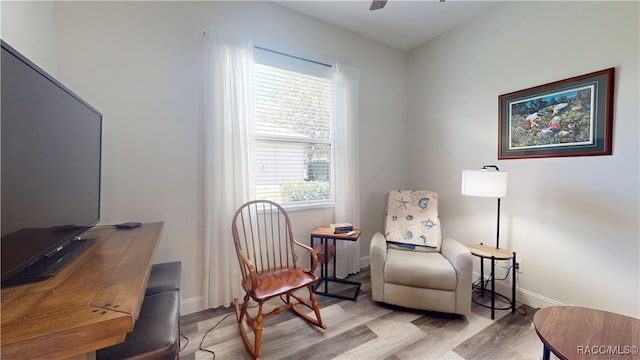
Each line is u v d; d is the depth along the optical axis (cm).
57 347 56
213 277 209
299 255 260
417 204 264
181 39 200
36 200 84
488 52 248
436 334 179
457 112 278
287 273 194
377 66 312
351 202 281
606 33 176
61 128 102
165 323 103
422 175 319
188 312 206
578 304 191
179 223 203
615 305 175
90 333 58
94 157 139
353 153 281
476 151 261
